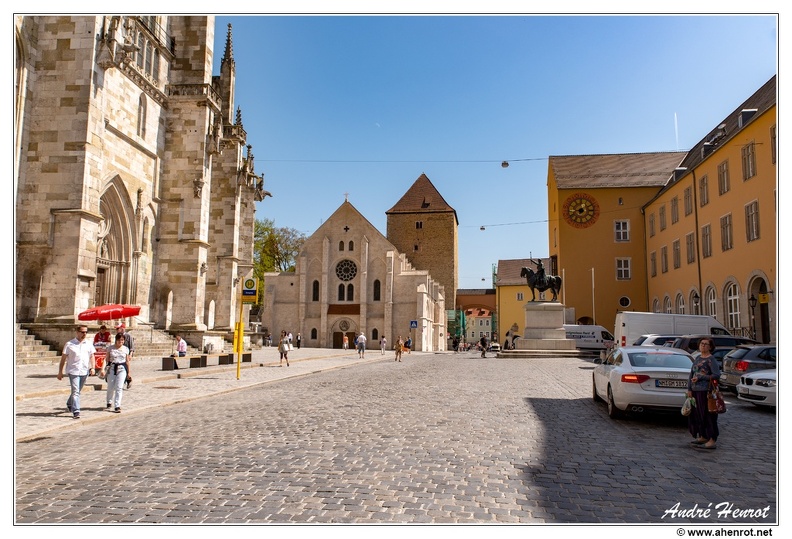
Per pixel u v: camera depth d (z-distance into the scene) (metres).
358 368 30.45
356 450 9.05
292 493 6.74
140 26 32.03
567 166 62.66
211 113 36.25
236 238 41.78
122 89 30.81
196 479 7.32
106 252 30.81
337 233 75.44
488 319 158.88
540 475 7.71
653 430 11.46
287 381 21.73
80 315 21.19
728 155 36.66
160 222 34.84
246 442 9.64
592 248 56.69
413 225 101.88
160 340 31.97
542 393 17.38
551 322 40.91
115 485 7.05
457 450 9.12
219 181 42.03
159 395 15.98
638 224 56.12
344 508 6.20
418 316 71.81
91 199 25.31
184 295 34.22
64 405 13.46
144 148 32.81
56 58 25.41
